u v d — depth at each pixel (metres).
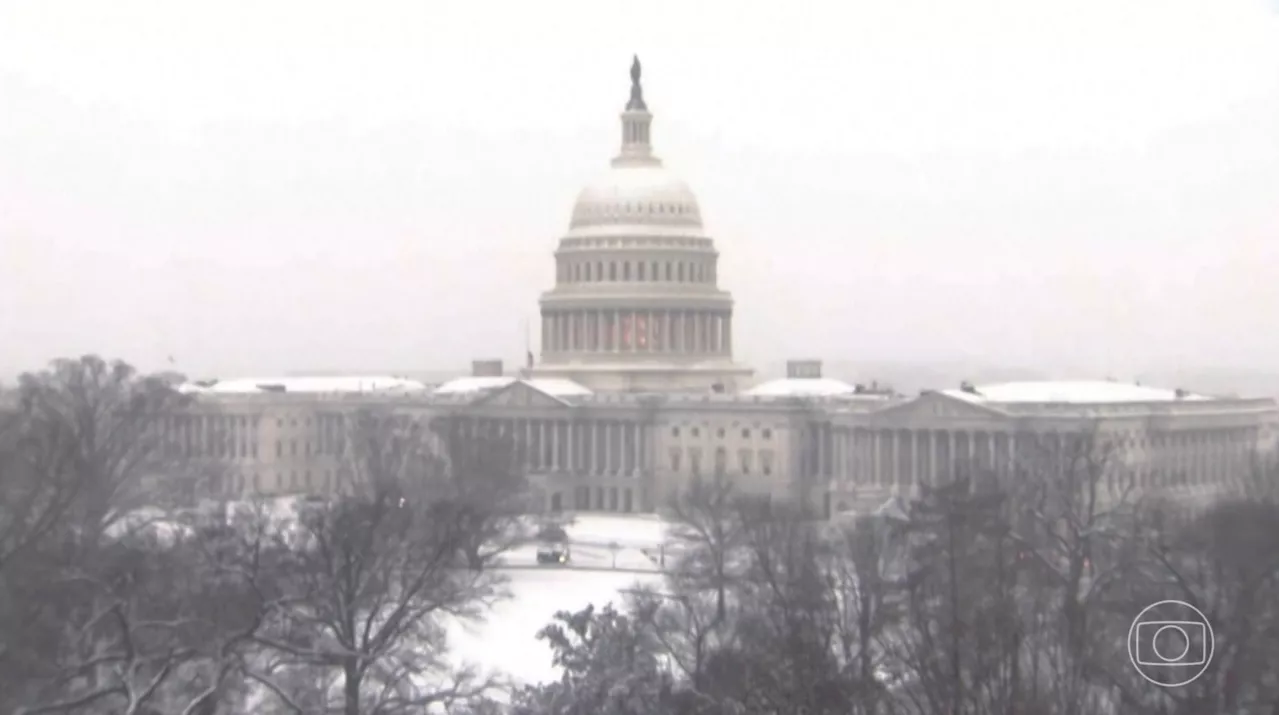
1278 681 199.50
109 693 176.38
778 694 186.00
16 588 190.88
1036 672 198.75
